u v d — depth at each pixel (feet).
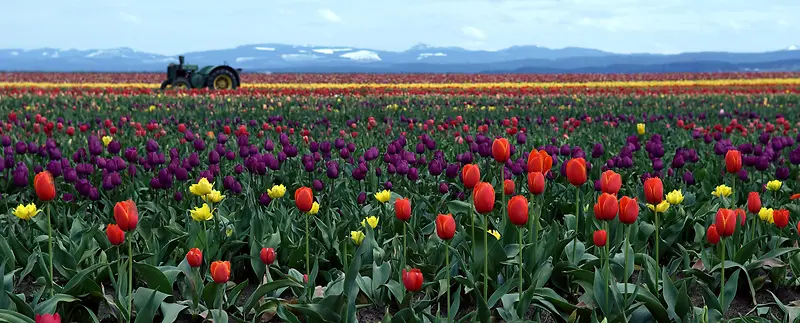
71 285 14.49
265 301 16.35
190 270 16.69
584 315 15.11
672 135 46.14
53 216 21.54
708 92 108.58
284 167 29.45
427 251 18.71
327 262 18.80
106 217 22.31
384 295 16.81
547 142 40.55
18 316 12.83
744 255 17.42
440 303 17.12
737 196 25.59
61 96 88.74
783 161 29.55
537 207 17.69
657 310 14.17
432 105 77.05
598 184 21.03
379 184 26.84
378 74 239.71
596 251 17.98
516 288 16.06
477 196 12.86
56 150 26.86
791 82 176.24
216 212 19.74
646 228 19.43
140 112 65.21
